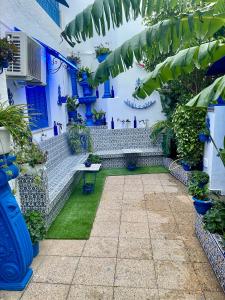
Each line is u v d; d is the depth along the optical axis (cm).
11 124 216
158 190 500
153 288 232
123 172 641
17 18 377
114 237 324
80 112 785
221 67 325
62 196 420
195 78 526
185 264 265
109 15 185
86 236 325
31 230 277
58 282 244
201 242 298
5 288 235
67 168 525
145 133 731
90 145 697
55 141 550
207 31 195
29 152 289
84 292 230
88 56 765
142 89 229
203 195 317
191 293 225
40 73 353
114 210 411
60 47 662
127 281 242
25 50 292
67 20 721
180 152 524
